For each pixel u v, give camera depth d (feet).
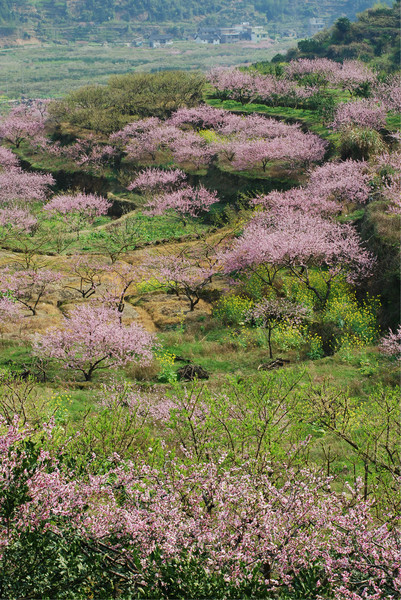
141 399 57.67
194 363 86.17
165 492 31.71
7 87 558.15
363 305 100.99
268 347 91.20
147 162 221.87
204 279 117.70
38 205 219.00
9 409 52.19
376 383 69.92
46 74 650.84
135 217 180.45
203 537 29.07
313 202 135.23
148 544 29.37
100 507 31.09
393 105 195.83
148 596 25.79
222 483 31.65
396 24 390.21
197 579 25.93
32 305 110.63
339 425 51.47
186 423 42.37
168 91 275.59
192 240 155.63
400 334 80.43
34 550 25.73
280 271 118.52
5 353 87.86
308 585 28.09
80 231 177.68
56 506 28.94
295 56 401.49
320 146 180.34
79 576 27.17
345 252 107.55
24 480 27.76
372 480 38.73
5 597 24.86
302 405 49.11
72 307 108.99
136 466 34.91
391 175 134.10
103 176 226.17
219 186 191.72
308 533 31.07
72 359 81.76
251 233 117.29
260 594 25.68
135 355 87.51
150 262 123.24
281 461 38.75
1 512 26.53
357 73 239.71
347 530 31.19
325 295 105.50
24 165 256.93
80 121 265.95
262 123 216.74
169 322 103.65
